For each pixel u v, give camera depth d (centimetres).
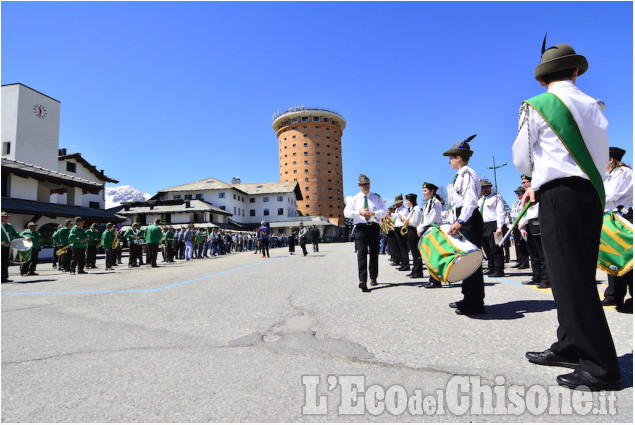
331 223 8031
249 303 475
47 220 2341
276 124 11312
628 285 359
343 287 590
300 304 455
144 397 204
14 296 611
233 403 193
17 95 3177
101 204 4538
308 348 280
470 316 357
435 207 616
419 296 477
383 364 242
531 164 226
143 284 729
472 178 385
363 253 545
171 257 1723
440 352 259
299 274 822
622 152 382
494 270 683
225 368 245
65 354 287
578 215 203
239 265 1197
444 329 315
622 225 319
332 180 10931
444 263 345
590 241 206
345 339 299
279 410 185
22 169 2286
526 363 235
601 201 204
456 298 453
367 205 561
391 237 1023
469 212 368
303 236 1753
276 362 253
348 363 246
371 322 351
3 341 329
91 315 433
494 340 280
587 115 208
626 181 372
